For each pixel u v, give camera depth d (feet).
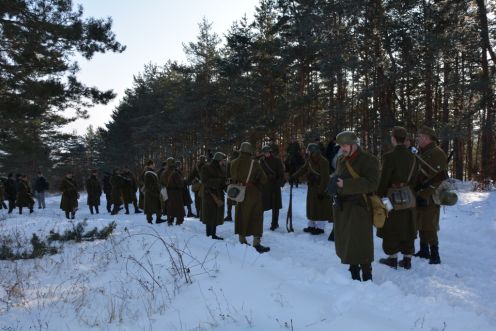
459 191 48.34
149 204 39.91
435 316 12.37
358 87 86.17
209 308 13.94
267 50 86.99
